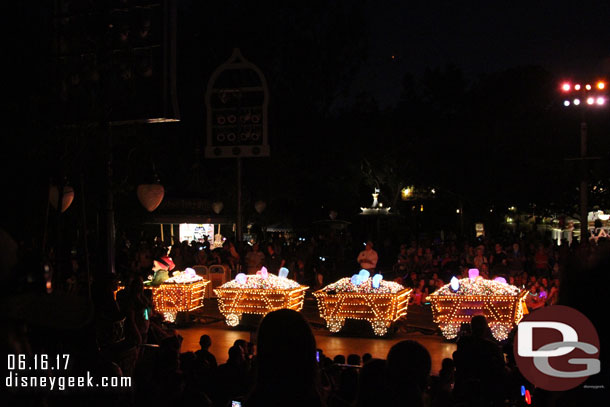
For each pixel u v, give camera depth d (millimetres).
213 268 20219
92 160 8102
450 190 37500
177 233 29500
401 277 20359
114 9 7531
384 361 3744
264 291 15852
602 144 32031
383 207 39375
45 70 6973
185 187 31312
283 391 2719
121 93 7848
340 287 15242
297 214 37469
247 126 17688
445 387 6145
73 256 12820
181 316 16516
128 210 24250
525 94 35031
